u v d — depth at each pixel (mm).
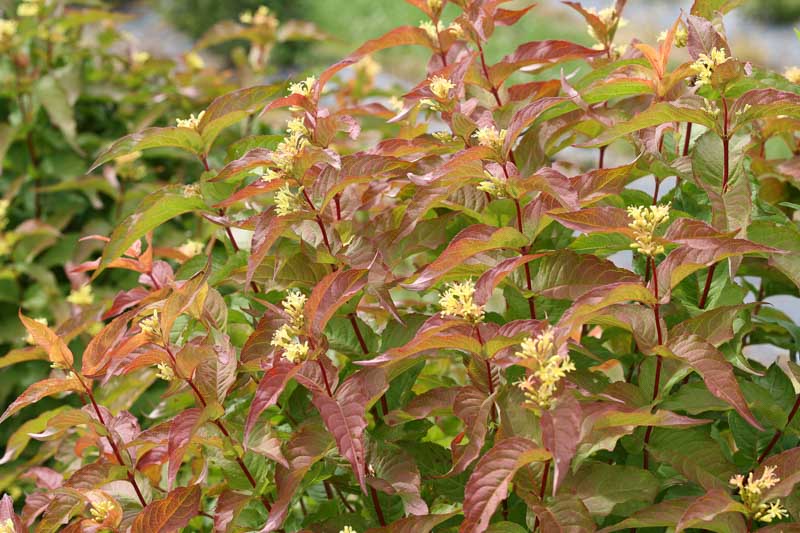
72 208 2609
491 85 1574
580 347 1380
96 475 1469
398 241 1497
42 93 2531
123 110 2801
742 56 7840
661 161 1470
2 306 2459
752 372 1411
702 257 1345
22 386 2422
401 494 1404
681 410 1425
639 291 1333
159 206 1539
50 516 1443
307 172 1487
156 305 1448
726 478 1382
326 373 1403
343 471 1485
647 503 1384
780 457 1350
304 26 2744
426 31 1584
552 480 1370
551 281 1437
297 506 1618
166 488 1587
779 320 1584
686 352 1355
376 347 1504
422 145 1518
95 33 3166
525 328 1342
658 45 1551
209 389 1431
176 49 8484
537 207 1422
